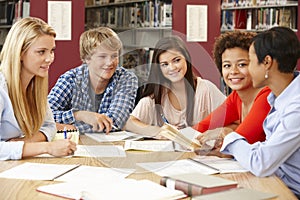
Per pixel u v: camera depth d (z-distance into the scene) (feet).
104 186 5.98
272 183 6.45
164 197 5.53
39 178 6.59
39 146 7.93
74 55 17.57
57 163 7.50
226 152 7.50
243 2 22.50
